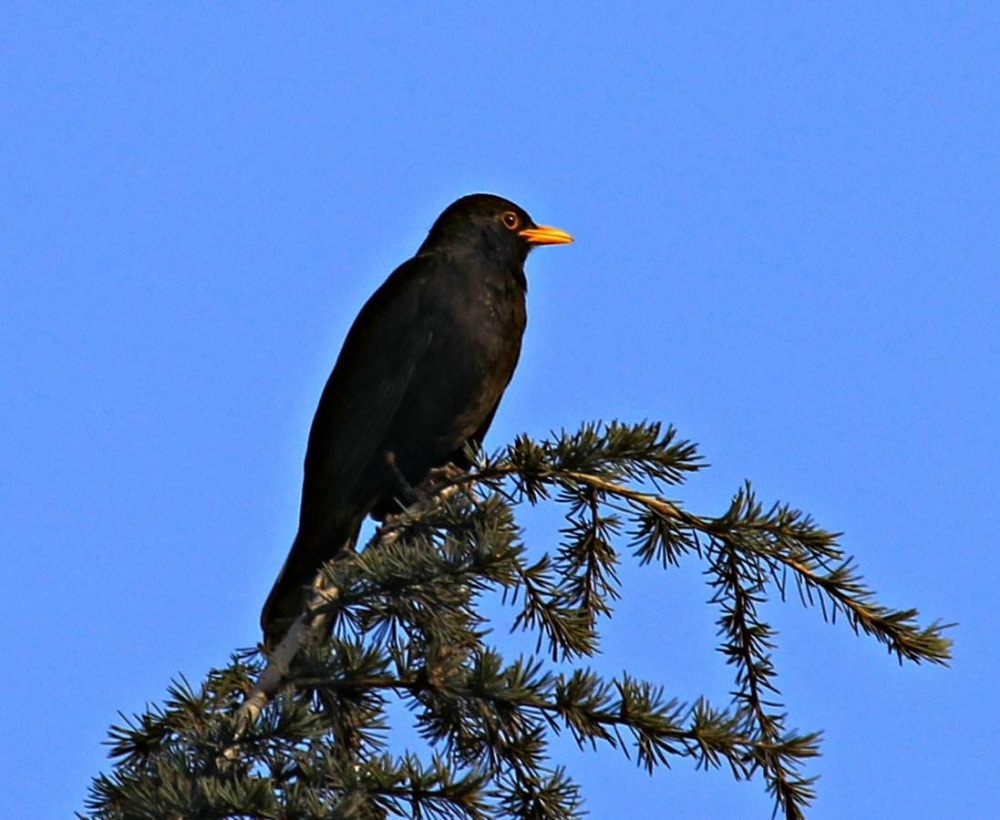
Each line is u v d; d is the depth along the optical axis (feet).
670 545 34.58
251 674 32.78
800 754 29.35
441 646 29.63
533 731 29.91
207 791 25.53
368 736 30.48
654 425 33.81
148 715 31.32
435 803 27.17
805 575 33.14
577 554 36.96
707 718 29.04
